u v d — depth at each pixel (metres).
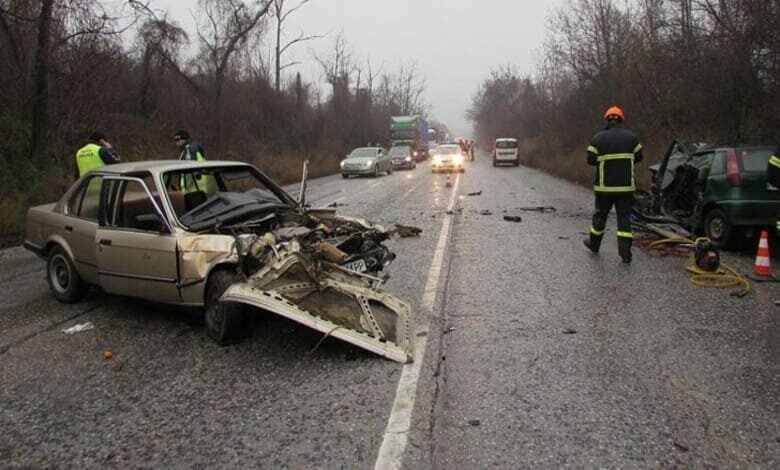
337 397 3.93
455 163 31.09
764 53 13.48
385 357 4.53
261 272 4.71
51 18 14.52
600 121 25.16
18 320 5.82
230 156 26.58
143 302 6.35
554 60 29.50
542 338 4.98
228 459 3.24
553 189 19.67
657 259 8.05
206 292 5.10
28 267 8.42
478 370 4.34
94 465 3.22
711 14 15.34
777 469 3.04
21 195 12.31
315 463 3.17
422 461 3.16
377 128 52.88
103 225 5.89
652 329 5.16
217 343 5.00
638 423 3.52
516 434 3.42
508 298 6.20
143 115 23.05
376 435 3.43
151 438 3.49
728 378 4.12
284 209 6.16
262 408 3.82
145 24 22.66
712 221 8.79
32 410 3.88
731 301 5.97
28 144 14.13
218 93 26.89
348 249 5.68
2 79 14.24
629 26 23.09
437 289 6.53
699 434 3.38
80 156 9.36
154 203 5.42
